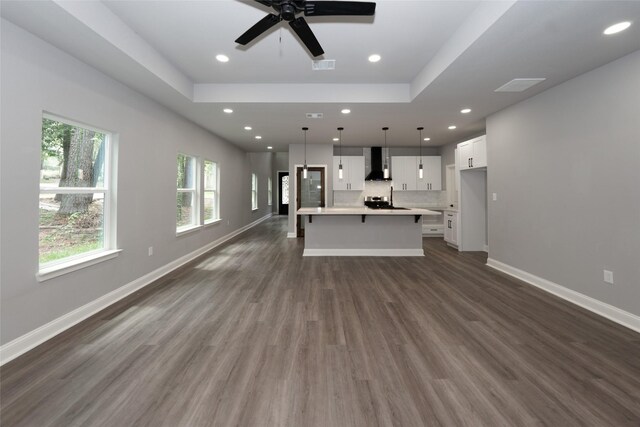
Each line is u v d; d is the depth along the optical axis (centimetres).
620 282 269
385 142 716
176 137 461
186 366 200
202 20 263
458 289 361
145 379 186
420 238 561
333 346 227
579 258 311
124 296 335
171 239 449
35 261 230
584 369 196
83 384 181
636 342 232
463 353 217
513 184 413
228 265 480
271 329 255
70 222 280
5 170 209
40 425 150
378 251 559
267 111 450
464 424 150
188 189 525
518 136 403
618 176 271
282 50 317
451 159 729
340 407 163
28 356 212
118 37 255
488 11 228
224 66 355
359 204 794
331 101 408
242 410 160
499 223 446
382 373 193
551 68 295
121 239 334
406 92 407
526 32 233
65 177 275
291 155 754
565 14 210
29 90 226
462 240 597
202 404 165
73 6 209
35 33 229
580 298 309
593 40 242
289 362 205
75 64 271
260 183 1175
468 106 419
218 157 650
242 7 246
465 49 261
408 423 151
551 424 150
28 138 225
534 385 180
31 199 227
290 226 763
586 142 302
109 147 324
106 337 240
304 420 154
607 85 281
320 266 475
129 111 347
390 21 264
